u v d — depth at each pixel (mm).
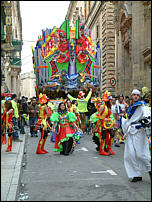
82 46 21375
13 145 10781
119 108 11141
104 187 5434
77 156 8945
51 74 21203
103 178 6121
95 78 22016
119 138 11477
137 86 8922
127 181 5859
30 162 8086
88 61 21781
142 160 5742
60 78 21078
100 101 9695
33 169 7145
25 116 15234
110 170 6863
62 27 21156
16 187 5070
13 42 28828
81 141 12758
